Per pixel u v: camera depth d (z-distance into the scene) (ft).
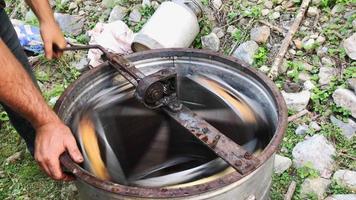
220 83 7.34
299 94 10.11
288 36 11.10
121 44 11.37
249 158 5.65
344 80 10.24
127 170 6.34
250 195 6.19
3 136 10.32
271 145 5.86
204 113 6.99
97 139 6.73
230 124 6.90
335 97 9.87
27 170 9.55
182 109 6.37
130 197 5.51
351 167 8.95
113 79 7.32
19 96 5.35
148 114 6.83
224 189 5.59
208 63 7.40
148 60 7.39
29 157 9.82
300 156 9.05
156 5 12.42
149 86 6.17
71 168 5.72
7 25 7.48
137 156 6.49
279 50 10.94
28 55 11.89
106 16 12.73
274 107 6.62
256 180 6.08
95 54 11.27
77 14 12.98
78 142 6.61
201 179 6.03
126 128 6.82
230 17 11.79
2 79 5.11
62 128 5.87
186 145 6.47
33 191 9.21
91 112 7.04
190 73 7.55
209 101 7.15
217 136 5.92
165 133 6.62
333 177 8.73
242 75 7.16
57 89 11.15
